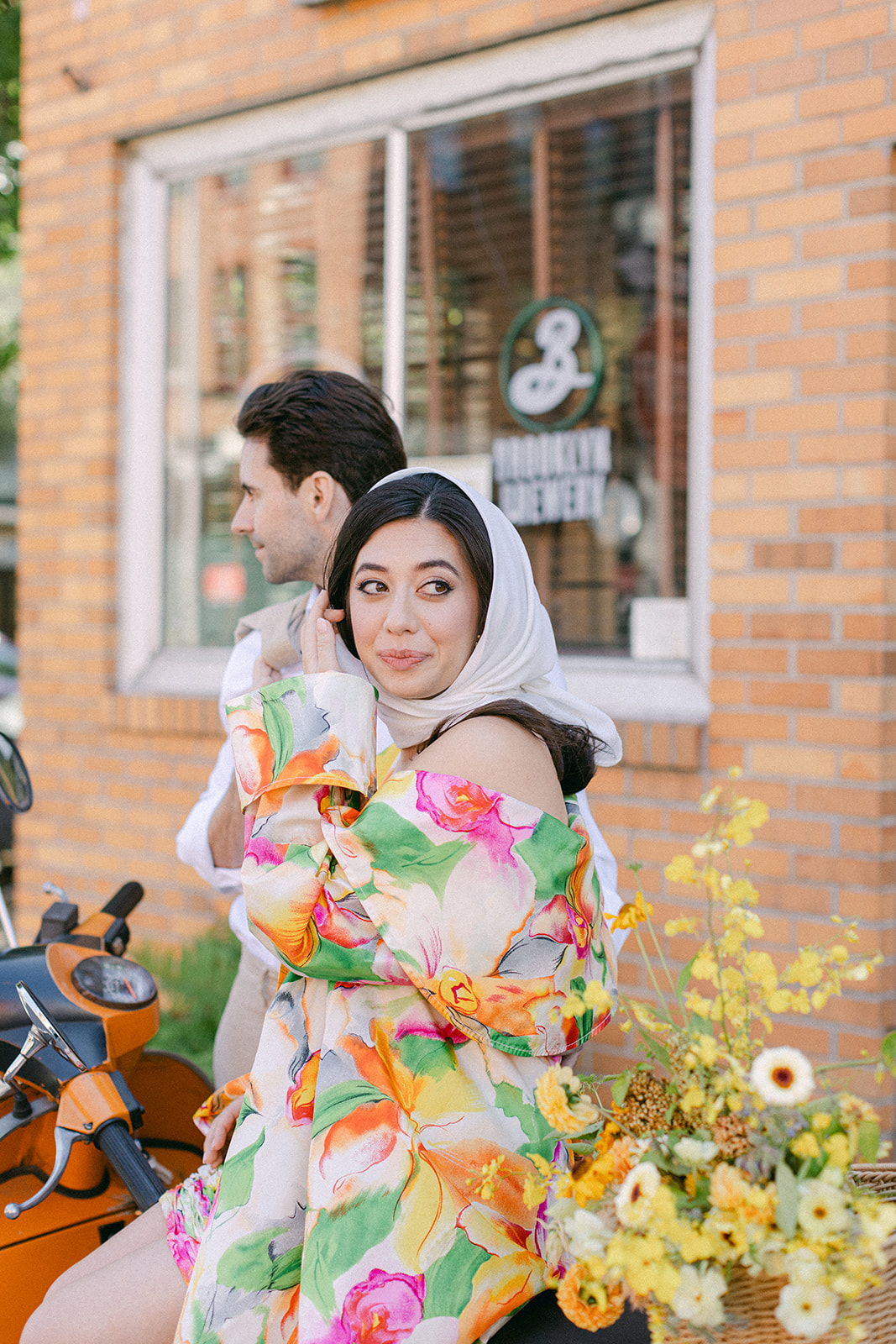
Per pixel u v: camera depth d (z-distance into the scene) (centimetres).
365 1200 139
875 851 318
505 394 430
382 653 156
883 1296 122
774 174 331
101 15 493
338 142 455
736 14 336
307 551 215
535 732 153
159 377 504
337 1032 148
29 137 518
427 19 409
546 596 417
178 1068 221
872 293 318
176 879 476
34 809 519
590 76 390
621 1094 132
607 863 195
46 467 517
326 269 469
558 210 412
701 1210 124
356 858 144
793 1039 323
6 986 190
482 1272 141
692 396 374
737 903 134
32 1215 194
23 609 526
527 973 144
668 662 387
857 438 320
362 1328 135
